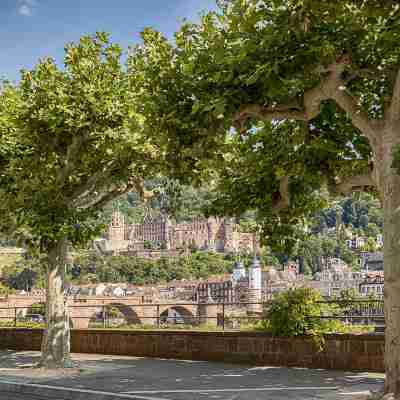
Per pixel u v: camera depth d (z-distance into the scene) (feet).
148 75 41.32
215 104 35.42
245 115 39.83
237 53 35.60
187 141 40.75
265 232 54.19
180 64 40.09
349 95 36.09
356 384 39.22
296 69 35.32
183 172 48.32
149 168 53.83
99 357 60.39
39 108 49.90
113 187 57.93
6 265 411.75
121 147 49.44
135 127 47.32
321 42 34.60
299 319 49.14
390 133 33.55
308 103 37.32
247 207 51.03
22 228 56.75
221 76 36.42
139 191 57.36
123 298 209.05
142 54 44.91
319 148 46.03
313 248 462.19
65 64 50.60
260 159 49.29
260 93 37.47
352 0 33.27
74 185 56.44
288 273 420.77
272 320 50.85
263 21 36.06
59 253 53.72
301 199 52.37
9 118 52.37
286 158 47.47
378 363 45.75
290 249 54.19
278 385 39.06
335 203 53.31
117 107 49.19
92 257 501.15
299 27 34.19
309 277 410.11
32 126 50.70
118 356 61.41
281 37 34.22
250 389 37.27
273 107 38.55
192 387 38.40
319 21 35.86
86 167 55.62
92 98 48.16
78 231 51.75
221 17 39.93
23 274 395.55
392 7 34.24
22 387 40.68
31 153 52.80
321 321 49.49
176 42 41.39
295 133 47.70
